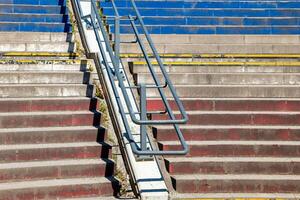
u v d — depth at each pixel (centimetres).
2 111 916
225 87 1023
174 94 770
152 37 1288
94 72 1067
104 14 1445
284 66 1130
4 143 846
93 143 873
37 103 931
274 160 851
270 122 948
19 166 789
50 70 1069
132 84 1045
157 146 891
